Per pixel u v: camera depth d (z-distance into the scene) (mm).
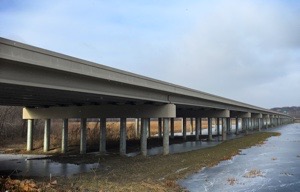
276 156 45500
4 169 33594
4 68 22453
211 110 76812
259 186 26703
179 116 76562
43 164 37531
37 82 25312
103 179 24922
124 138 45469
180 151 51094
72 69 27203
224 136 77125
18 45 21891
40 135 69812
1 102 44156
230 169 34406
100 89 32938
